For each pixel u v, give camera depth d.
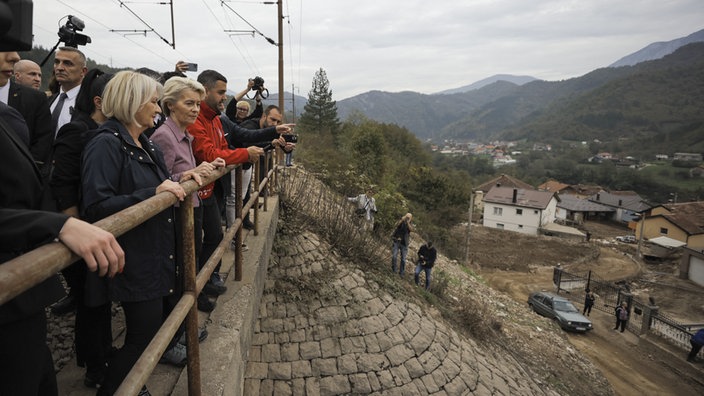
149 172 1.85
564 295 21.80
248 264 3.96
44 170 2.37
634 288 25.95
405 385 6.59
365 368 6.51
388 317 7.54
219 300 3.15
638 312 18.03
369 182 12.34
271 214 6.23
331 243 8.70
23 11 0.82
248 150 3.03
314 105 43.03
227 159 2.87
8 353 1.10
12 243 0.84
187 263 1.78
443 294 11.12
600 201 59.66
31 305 1.11
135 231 1.70
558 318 15.53
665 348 13.80
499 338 10.83
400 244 10.09
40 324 1.19
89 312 2.05
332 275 7.75
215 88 3.19
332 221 9.19
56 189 1.69
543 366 10.64
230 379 2.34
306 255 7.88
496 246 31.86
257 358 6.14
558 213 55.38
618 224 54.56
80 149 1.74
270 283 7.10
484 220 46.91
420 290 9.86
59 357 2.53
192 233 1.79
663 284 26.33
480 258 27.94
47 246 0.79
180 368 2.29
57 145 1.72
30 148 2.43
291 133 4.47
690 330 13.85
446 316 9.51
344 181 12.25
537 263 28.42
